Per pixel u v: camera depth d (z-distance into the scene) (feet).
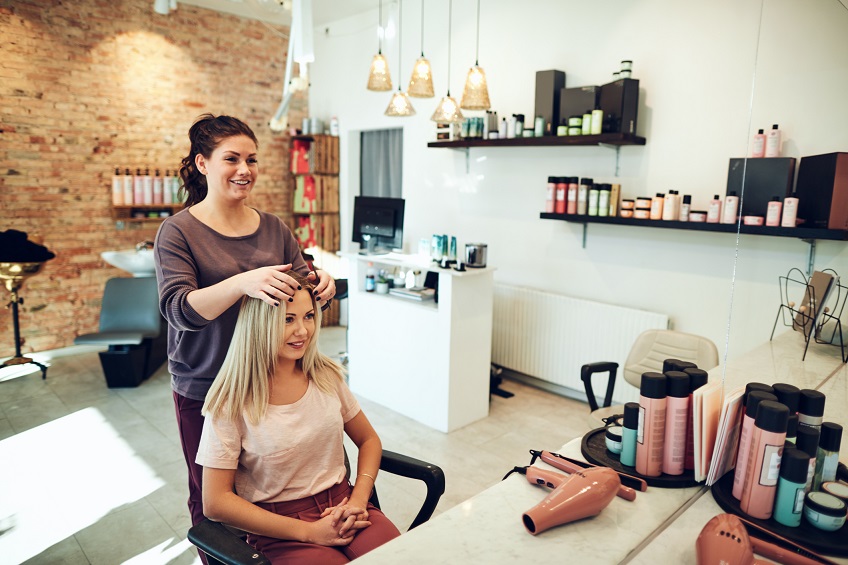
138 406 12.42
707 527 3.45
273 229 6.07
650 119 11.28
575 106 11.61
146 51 16.49
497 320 14.07
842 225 7.80
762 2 8.98
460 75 14.83
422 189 16.25
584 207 11.75
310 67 19.89
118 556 7.37
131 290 14.66
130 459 10.02
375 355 12.63
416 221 16.56
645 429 4.33
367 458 5.24
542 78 12.28
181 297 4.94
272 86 19.29
